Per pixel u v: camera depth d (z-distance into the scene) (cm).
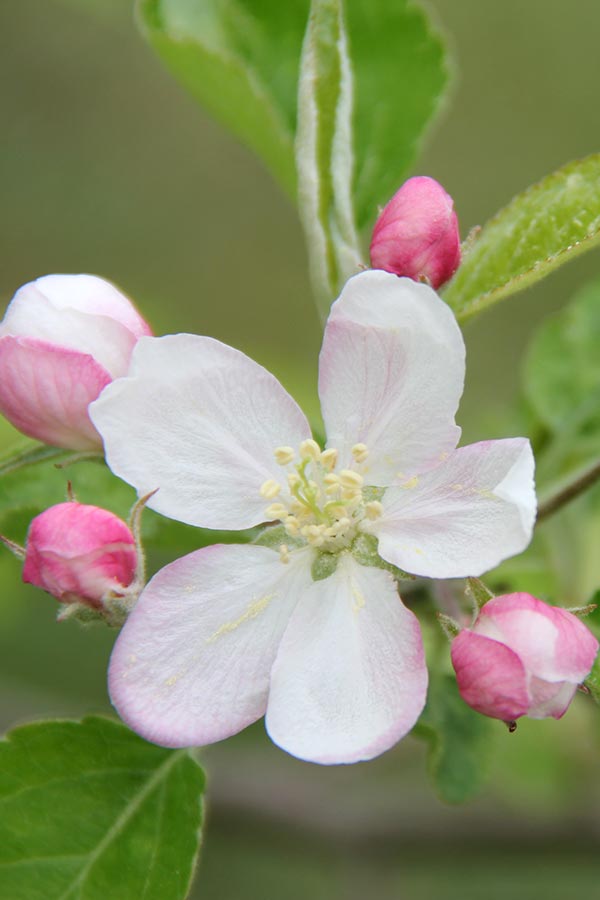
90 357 31
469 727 35
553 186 32
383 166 37
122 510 34
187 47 35
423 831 39
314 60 32
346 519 31
